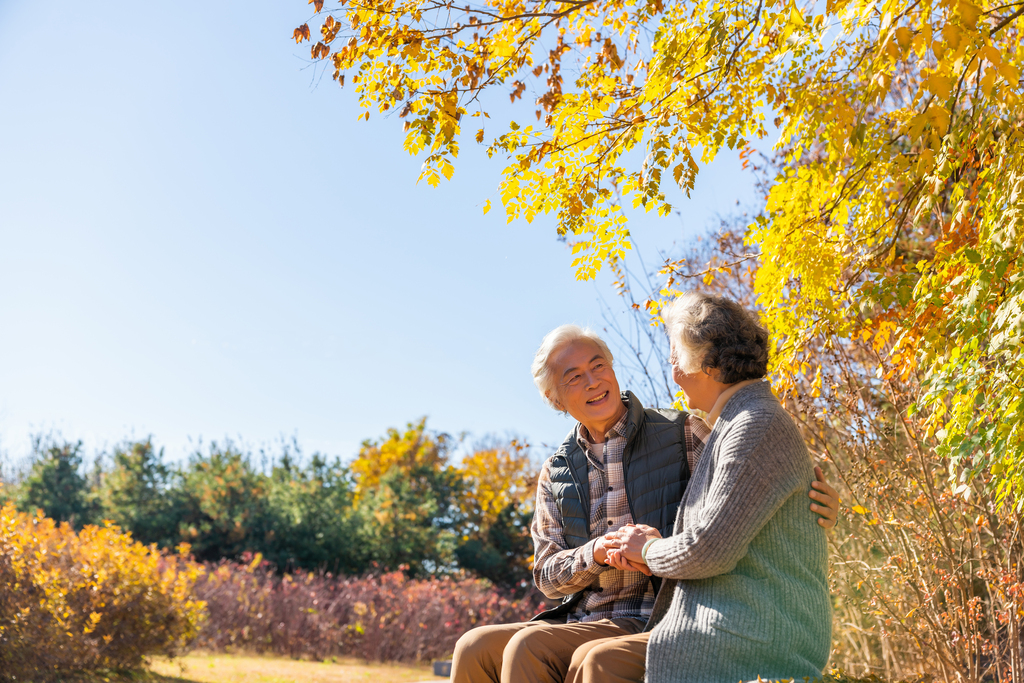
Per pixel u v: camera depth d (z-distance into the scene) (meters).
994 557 3.37
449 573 13.30
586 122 3.24
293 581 10.46
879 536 3.58
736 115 3.27
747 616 1.80
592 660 1.94
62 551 6.06
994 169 2.41
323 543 13.02
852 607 4.13
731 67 3.15
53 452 14.16
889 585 3.81
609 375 2.45
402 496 14.09
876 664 3.95
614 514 2.37
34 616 5.44
